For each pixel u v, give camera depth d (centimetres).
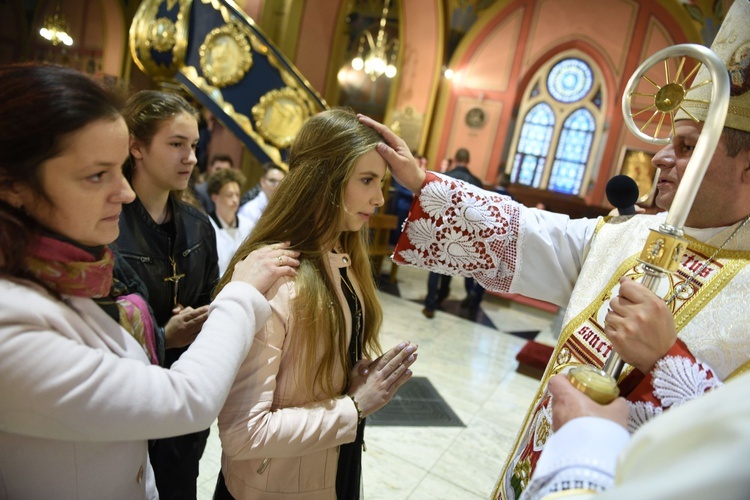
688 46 71
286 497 96
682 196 67
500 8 885
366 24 1023
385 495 211
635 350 70
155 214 139
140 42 442
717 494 29
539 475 54
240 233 275
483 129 923
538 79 935
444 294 548
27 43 1061
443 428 274
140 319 86
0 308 58
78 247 67
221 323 77
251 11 612
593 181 908
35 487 67
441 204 118
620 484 37
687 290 84
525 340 465
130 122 130
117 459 74
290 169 105
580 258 115
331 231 101
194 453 134
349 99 1070
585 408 60
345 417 93
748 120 76
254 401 86
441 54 866
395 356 103
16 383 56
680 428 34
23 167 60
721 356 76
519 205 121
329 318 95
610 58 859
